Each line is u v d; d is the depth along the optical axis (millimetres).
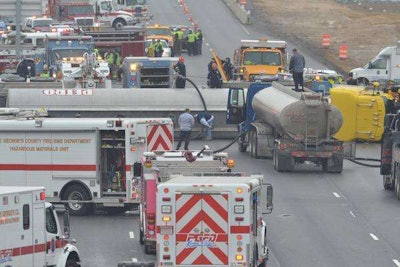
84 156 85062
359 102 124438
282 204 90875
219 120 126000
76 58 162875
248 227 59688
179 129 120188
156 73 141750
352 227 83062
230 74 163750
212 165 70312
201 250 59812
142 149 84750
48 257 60188
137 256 71938
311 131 105000
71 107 123125
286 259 72812
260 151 113188
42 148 85250
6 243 57094
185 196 59656
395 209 89688
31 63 169375
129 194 84750
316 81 142750
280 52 164375
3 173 85562
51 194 85500
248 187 59656
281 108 104938
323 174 105625
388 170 96750
